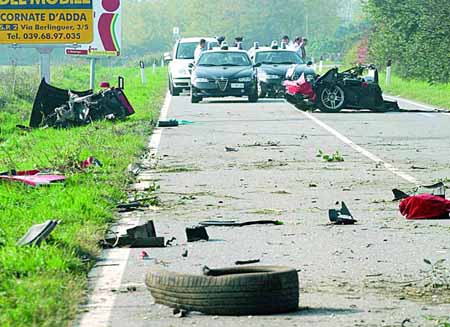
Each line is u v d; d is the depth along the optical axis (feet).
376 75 288.71
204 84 334.03
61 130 219.82
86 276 83.15
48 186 128.47
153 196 127.65
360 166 158.92
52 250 86.99
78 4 281.33
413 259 90.02
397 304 74.23
